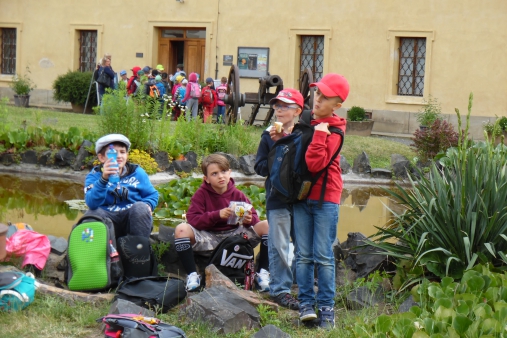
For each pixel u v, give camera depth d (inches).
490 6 834.8
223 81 850.1
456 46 853.8
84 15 1063.0
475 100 847.7
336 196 195.0
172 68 1036.5
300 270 198.1
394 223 248.7
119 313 184.1
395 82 897.5
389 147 626.8
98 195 229.6
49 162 490.3
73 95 948.0
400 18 880.9
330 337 186.1
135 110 506.6
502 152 266.5
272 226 210.7
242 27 968.9
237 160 522.9
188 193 382.9
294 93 207.6
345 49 913.5
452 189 231.9
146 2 1024.9
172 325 182.4
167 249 244.7
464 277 200.1
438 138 555.2
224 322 185.9
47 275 229.8
